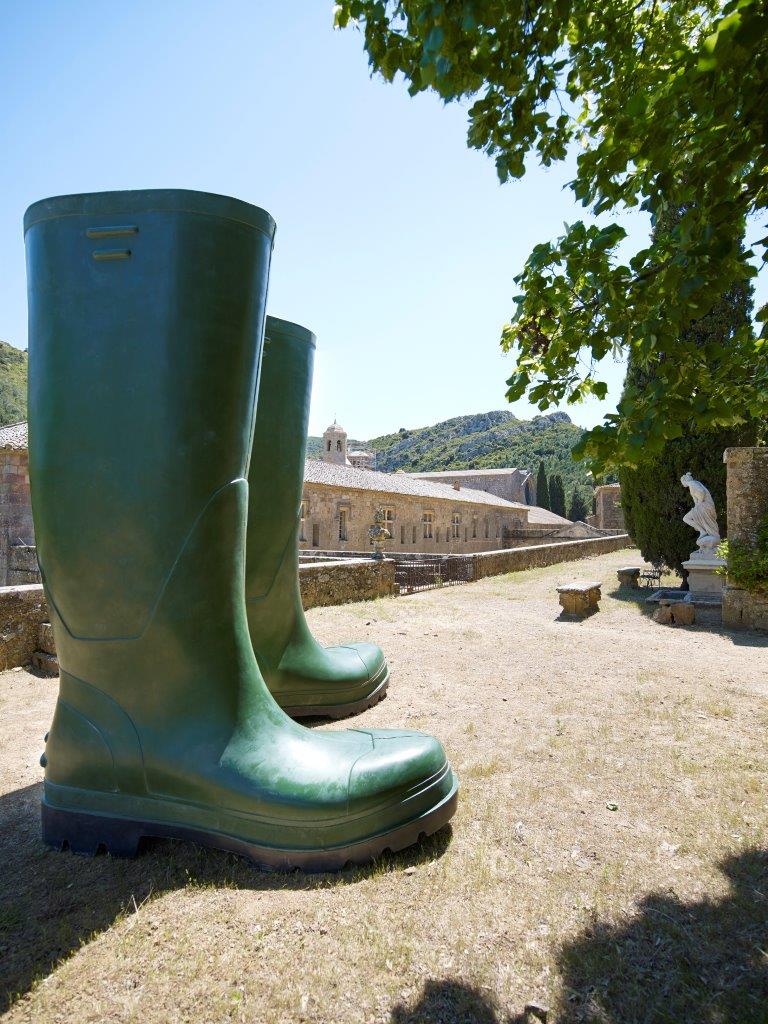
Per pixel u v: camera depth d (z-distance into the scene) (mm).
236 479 2502
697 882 2139
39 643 5320
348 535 26172
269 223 2598
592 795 2824
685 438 11203
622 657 5832
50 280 2373
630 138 2229
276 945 1792
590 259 2314
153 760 2297
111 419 2312
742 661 5691
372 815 2225
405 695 4562
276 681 3957
